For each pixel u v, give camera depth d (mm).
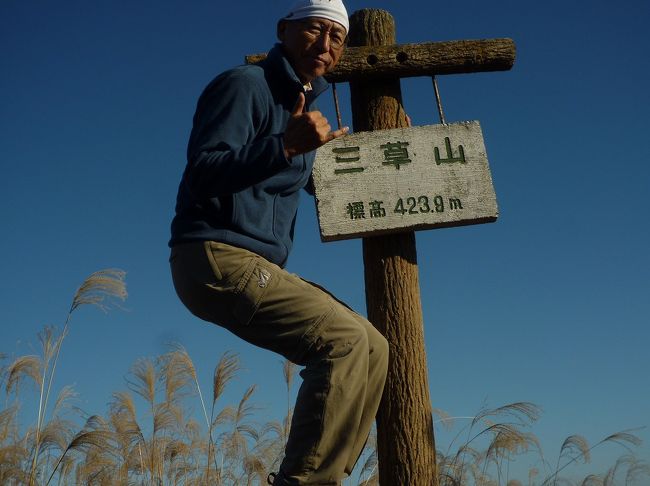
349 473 2670
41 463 4715
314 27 2834
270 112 2691
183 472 5859
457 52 3738
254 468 5977
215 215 2561
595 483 6098
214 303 2557
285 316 2543
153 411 5859
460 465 5582
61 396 5180
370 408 2742
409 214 3414
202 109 2613
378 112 3719
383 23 3896
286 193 2787
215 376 5875
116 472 5305
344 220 3393
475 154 3502
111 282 4844
